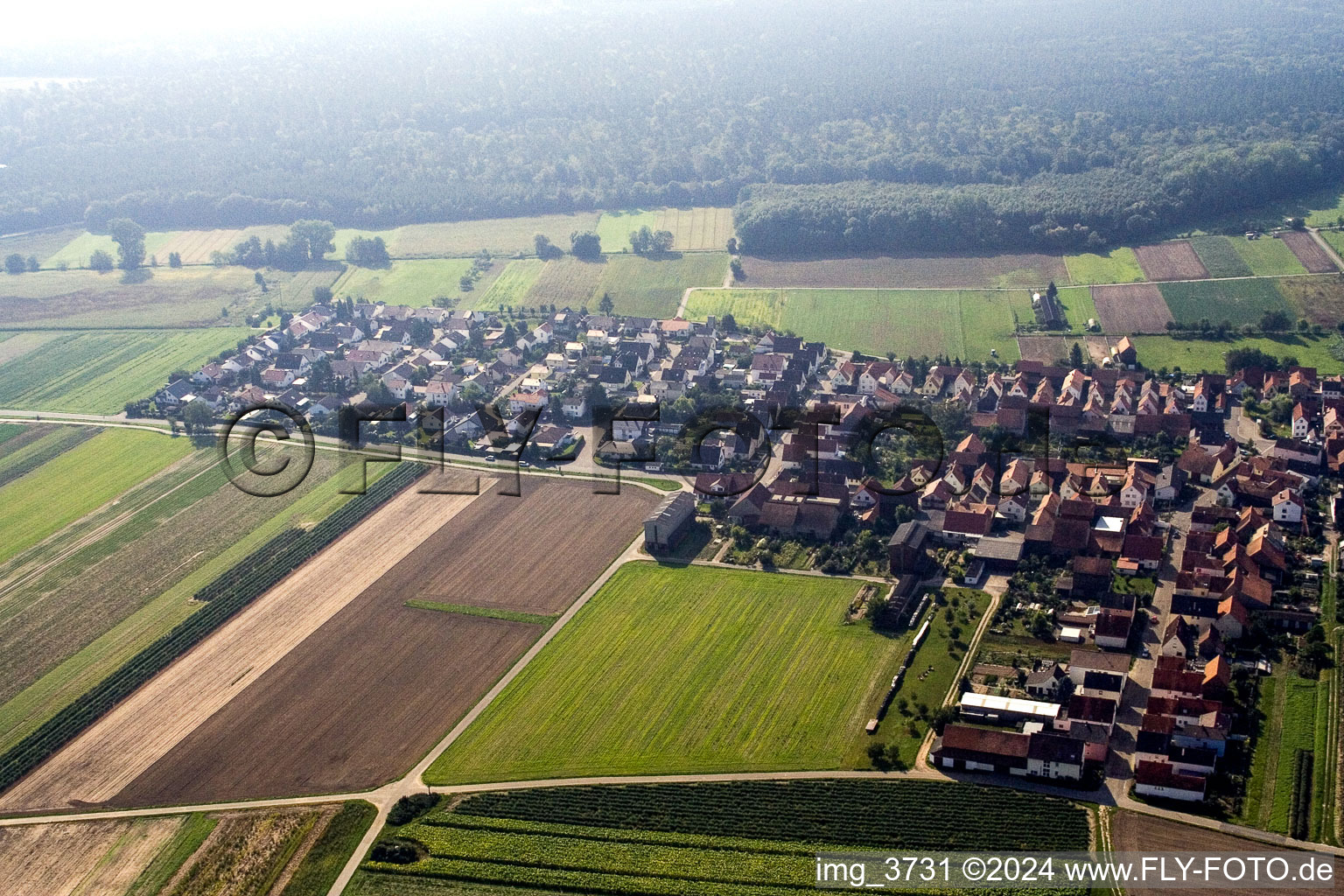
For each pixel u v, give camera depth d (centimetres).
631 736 18338
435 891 15425
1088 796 16425
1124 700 18362
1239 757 16950
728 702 19038
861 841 15788
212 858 16250
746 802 16675
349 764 18038
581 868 15612
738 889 15075
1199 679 18212
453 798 17162
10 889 16012
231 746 18638
